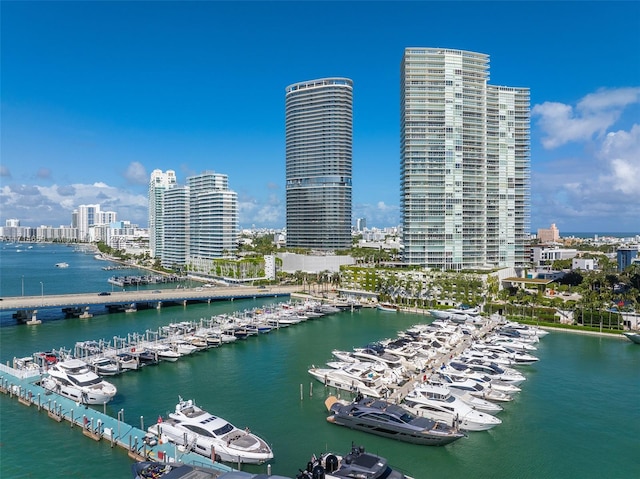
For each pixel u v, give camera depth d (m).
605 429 93.62
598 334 178.25
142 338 162.88
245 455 77.50
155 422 94.69
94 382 104.06
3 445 81.81
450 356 138.12
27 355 143.62
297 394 111.62
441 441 84.00
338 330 189.50
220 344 159.88
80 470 74.25
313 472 63.50
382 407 92.12
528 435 90.75
